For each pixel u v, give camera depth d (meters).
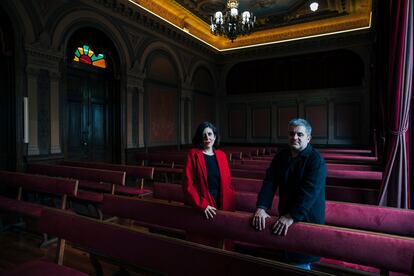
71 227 2.17
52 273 1.87
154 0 9.54
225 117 14.52
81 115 8.15
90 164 6.20
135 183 8.02
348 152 9.06
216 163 2.49
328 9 10.43
